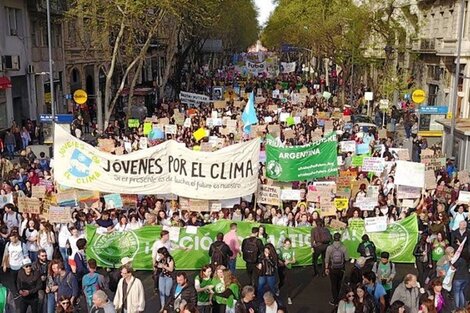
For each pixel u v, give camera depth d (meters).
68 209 13.47
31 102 36.56
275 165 16.75
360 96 52.34
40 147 24.50
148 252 14.38
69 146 14.30
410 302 10.25
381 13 43.34
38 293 11.02
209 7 40.44
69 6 40.38
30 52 36.38
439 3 45.28
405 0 51.75
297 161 16.64
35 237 13.10
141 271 14.42
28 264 11.05
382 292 10.69
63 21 37.06
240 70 88.25
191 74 66.94
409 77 47.56
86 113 40.38
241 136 25.64
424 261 13.43
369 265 11.56
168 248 12.70
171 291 10.72
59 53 41.44
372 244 12.67
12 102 34.34
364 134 26.73
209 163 14.37
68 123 26.97
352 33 44.12
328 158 16.89
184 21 39.38
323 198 15.61
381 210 15.80
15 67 33.03
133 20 34.34
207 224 14.62
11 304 9.91
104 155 14.31
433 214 15.48
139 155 14.32
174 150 14.42
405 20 47.88
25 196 15.55
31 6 35.88
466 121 27.06
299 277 14.47
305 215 15.34
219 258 12.23
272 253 11.87
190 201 14.83
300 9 52.81
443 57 43.59
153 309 12.59
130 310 10.41
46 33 39.16
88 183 14.40
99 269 14.20
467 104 40.03
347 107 43.19
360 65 49.97
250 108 25.34
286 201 16.62
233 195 14.57
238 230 14.30
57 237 13.71
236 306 9.79
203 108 38.97
